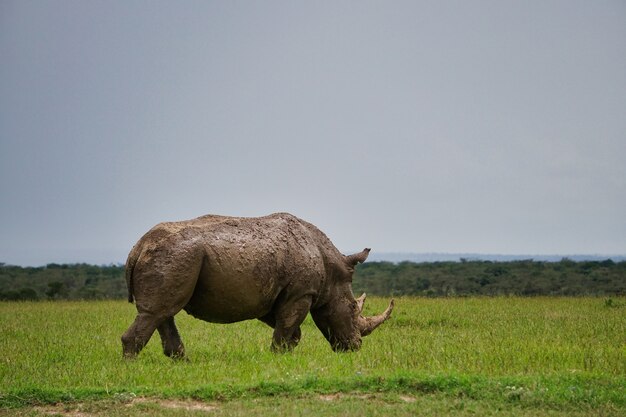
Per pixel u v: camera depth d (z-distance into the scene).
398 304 53.91
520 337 34.59
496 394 21.59
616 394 21.50
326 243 32.59
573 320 42.09
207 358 29.42
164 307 27.97
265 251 29.78
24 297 75.88
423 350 29.45
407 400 21.47
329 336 32.94
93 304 59.53
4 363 28.03
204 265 28.59
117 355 29.55
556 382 22.77
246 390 22.30
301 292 31.02
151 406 20.94
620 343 32.69
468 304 54.38
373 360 26.97
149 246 28.23
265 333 38.44
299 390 22.25
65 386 23.69
